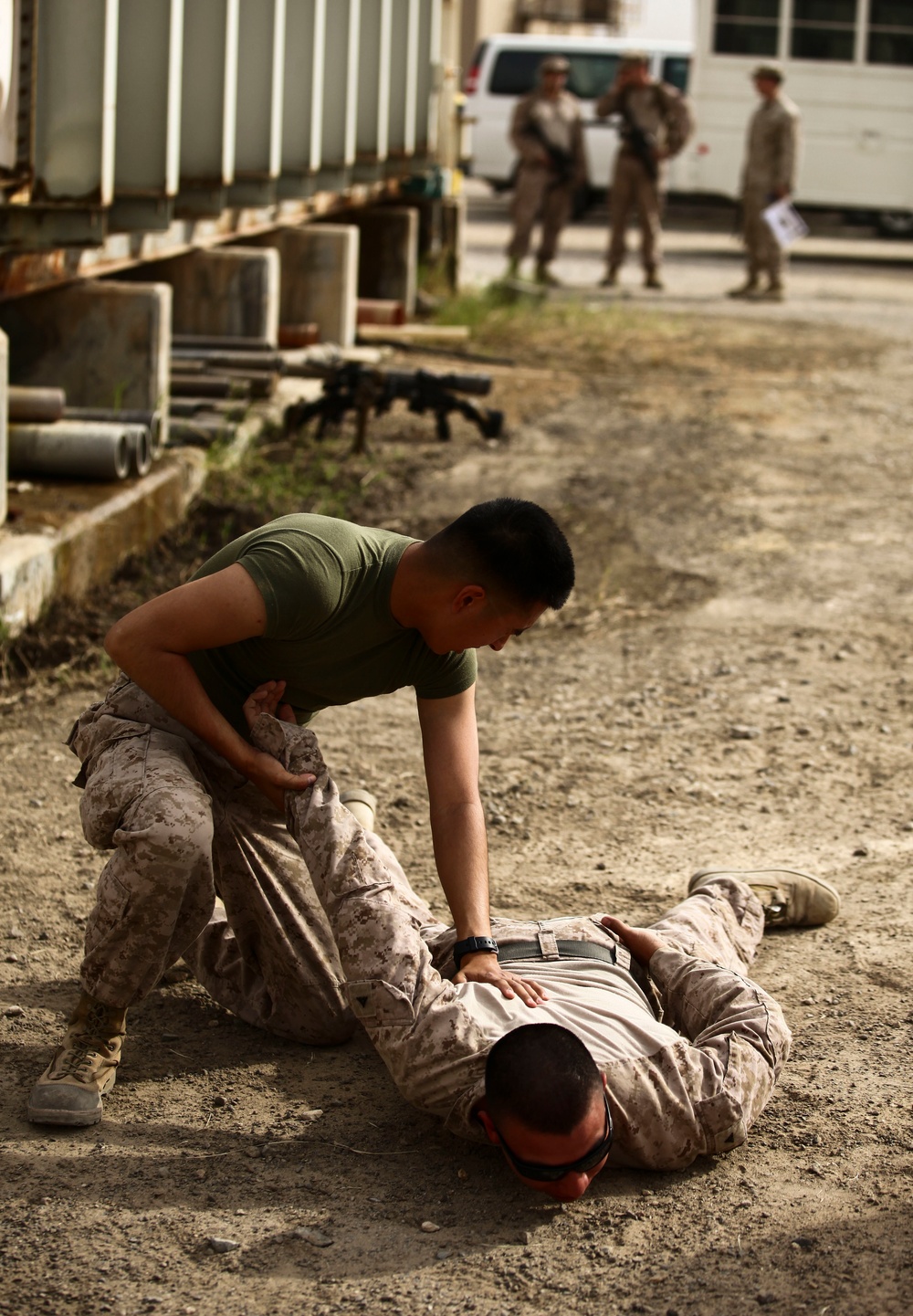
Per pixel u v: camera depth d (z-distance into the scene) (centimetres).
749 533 706
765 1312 220
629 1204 248
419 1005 255
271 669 269
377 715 490
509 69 2298
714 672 532
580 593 621
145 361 697
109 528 574
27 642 504
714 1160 261
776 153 1521
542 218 1567
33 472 608
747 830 406
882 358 1209
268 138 774
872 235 2309
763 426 939
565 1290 225
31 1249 232
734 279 1739
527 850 391
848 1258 233
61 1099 265
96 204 553
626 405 985
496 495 747
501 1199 250
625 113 1559
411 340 1167
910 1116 274
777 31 1884
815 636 570
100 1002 270
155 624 252
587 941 281
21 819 397
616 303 1453
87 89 544
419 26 1255
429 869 376
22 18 524
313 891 297
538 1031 239
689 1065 255
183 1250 233
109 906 258
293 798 266
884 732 478
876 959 335
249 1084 285
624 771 446
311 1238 237
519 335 1238
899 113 1905
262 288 866
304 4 846
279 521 263
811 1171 257
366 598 258
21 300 695
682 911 308
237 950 305
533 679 526
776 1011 273
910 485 805
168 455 676
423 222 1440
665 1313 220
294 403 821
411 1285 226
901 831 406
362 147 1045
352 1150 264
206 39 676
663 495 766
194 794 259
